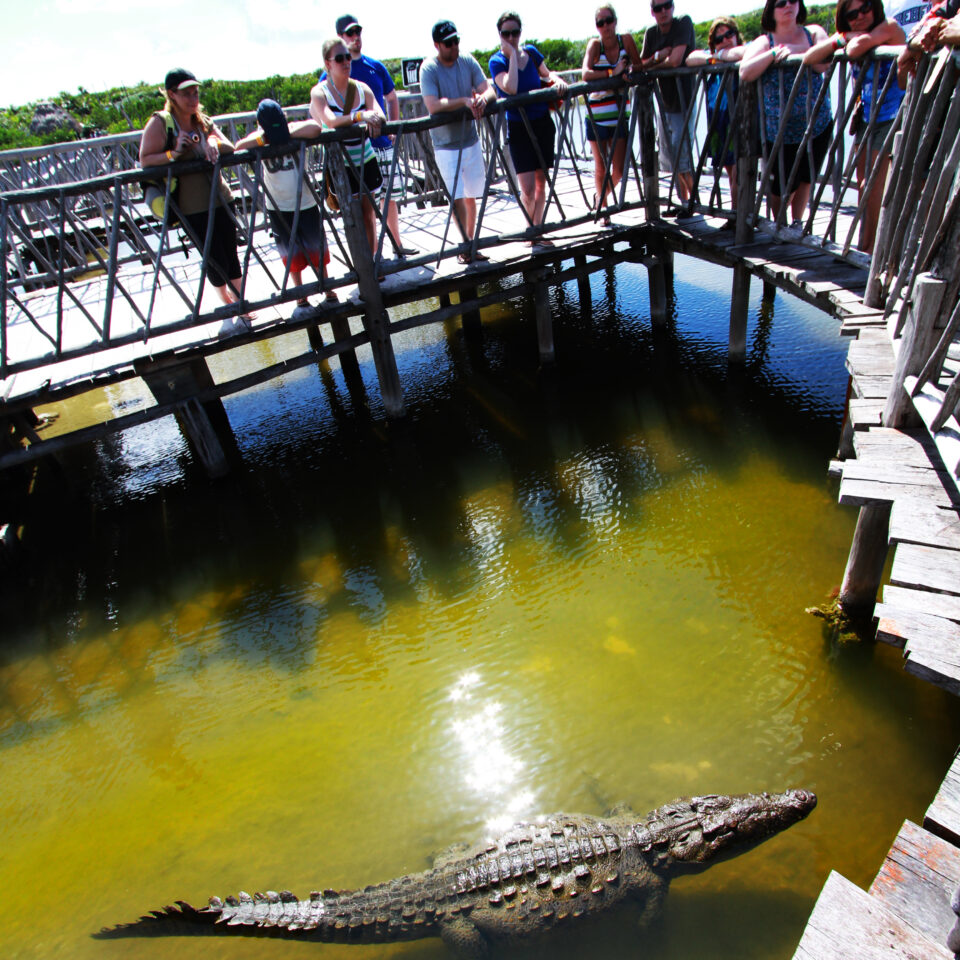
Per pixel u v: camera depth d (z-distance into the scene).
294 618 5.25
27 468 7.92
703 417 6.88
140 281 8.30
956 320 3.01
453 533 5.91
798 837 3.37
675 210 7.75
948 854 1.96
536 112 6.62
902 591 2.63
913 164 3.75
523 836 3.41
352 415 8.02
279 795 3.95
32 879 3.67
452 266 7.16
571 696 4.27
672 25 6.62
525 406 7.61
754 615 4.61
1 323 5.47
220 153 5.48
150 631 5.32
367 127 5.74
